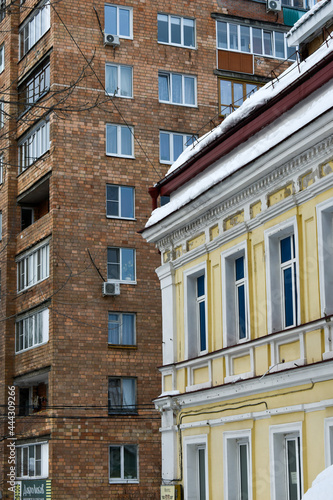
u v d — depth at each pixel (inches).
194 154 871.1
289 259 714.8
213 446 788.6
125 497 1344.7
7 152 1566.2
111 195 1460.4
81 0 1508.4
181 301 880.3
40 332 1412.4
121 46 1525.6
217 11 1632.6
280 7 1686.8
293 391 671.8
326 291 645.3
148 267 1453.0
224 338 784.3
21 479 1414.9
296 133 658.2
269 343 709.9
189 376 845.2
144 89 1528.1
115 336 1408.7
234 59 1627.7
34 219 1577.3
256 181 738.8
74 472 1325.0
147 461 1375.5
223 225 803.4
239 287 791.1
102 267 1421.0
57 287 1386.6
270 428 696.4
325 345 637.9
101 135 1470.2
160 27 1576.0
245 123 774.5
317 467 631.8
